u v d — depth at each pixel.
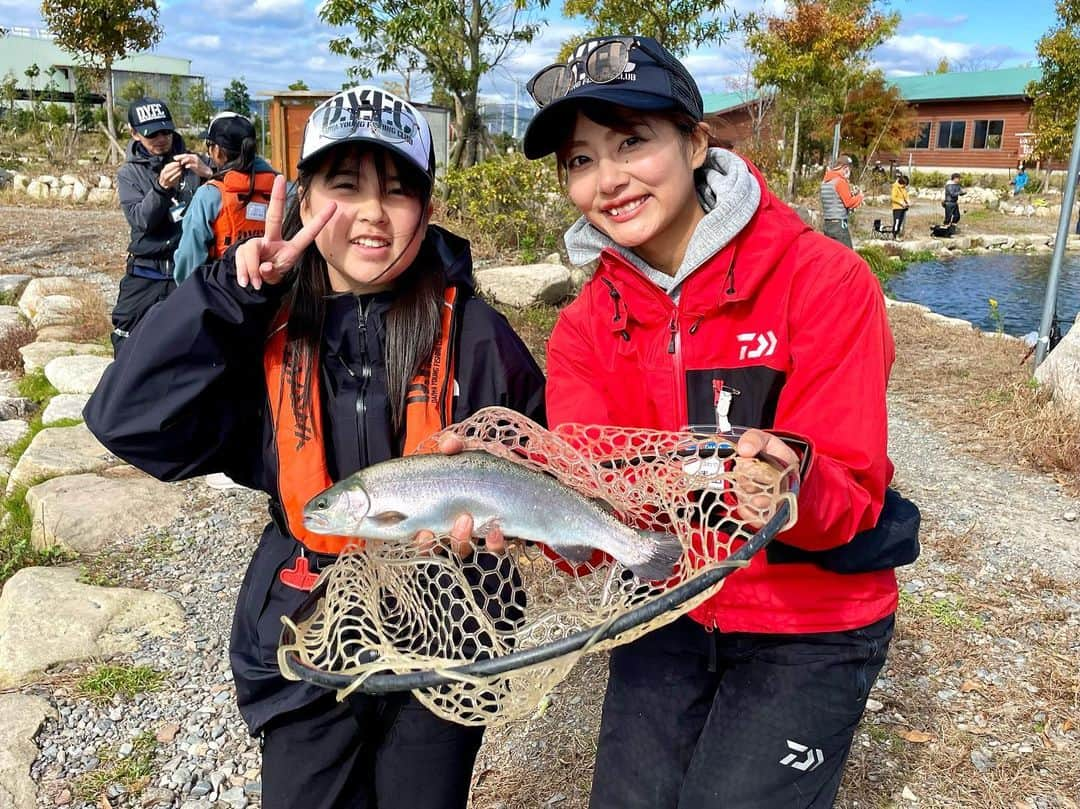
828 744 2.08
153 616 4.37
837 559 2.04
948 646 4.12
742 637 2.16
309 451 2.09
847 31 24.47
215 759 3.45
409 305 2.14
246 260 1.95
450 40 15.26
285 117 14.61
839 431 1.94
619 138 2.06
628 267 2.20
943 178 42.34
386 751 2.14
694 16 14.69
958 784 3.25
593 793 2.36
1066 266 21.72
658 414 2.26
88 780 3.31
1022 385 7.89
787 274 2.06
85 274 13.58
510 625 2.24
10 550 5.03
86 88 37.22
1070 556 5.09
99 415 2.03
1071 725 3.56
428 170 2.09
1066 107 33.25
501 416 2.05
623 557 1.93
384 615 2.16
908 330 11.40
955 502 5.89
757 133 27.83
